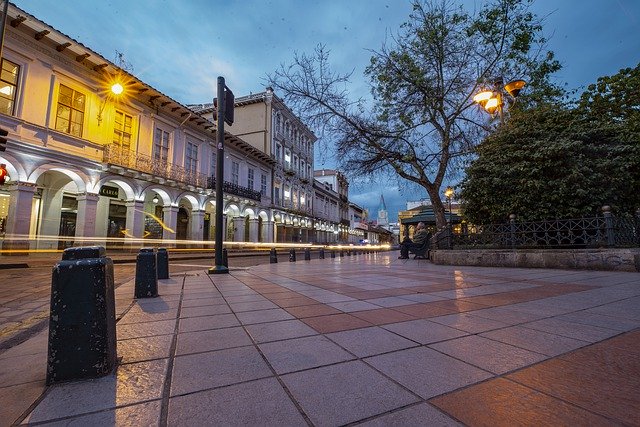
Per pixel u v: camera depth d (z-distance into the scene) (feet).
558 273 22.18
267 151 110.63
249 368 6.61
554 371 6.24
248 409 4.98
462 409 4.90
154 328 9.75
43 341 9.11
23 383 6.11
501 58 37.47
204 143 81.35
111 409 5.03
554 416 4.65
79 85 53.16
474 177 32.01
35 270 32.86
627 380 5.77
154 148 67.15
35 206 52.49
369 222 285.23
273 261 42.52
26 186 45.16
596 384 5.65
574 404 4.98
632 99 40.19
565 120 29.76
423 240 45.91
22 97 45.68
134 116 63.00
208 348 7.88
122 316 11.37
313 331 9.25
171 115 71.46
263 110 112.98
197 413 4.87
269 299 14.49
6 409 5.10
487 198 30.58
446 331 9.06
